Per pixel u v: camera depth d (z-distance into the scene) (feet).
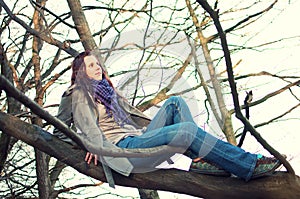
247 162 13.30
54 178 21.34
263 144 13.00
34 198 21.88
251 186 13.34
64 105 14.26
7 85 11.18
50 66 23.13
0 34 19.30
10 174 21.17
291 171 13.35
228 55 11.85
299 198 13.32
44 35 18.98
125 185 13.70
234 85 12.14
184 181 13.47
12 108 18.20
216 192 13.42
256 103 21.01
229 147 13.39
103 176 13.64
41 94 20.11
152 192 18.19
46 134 13.58
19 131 13.37
